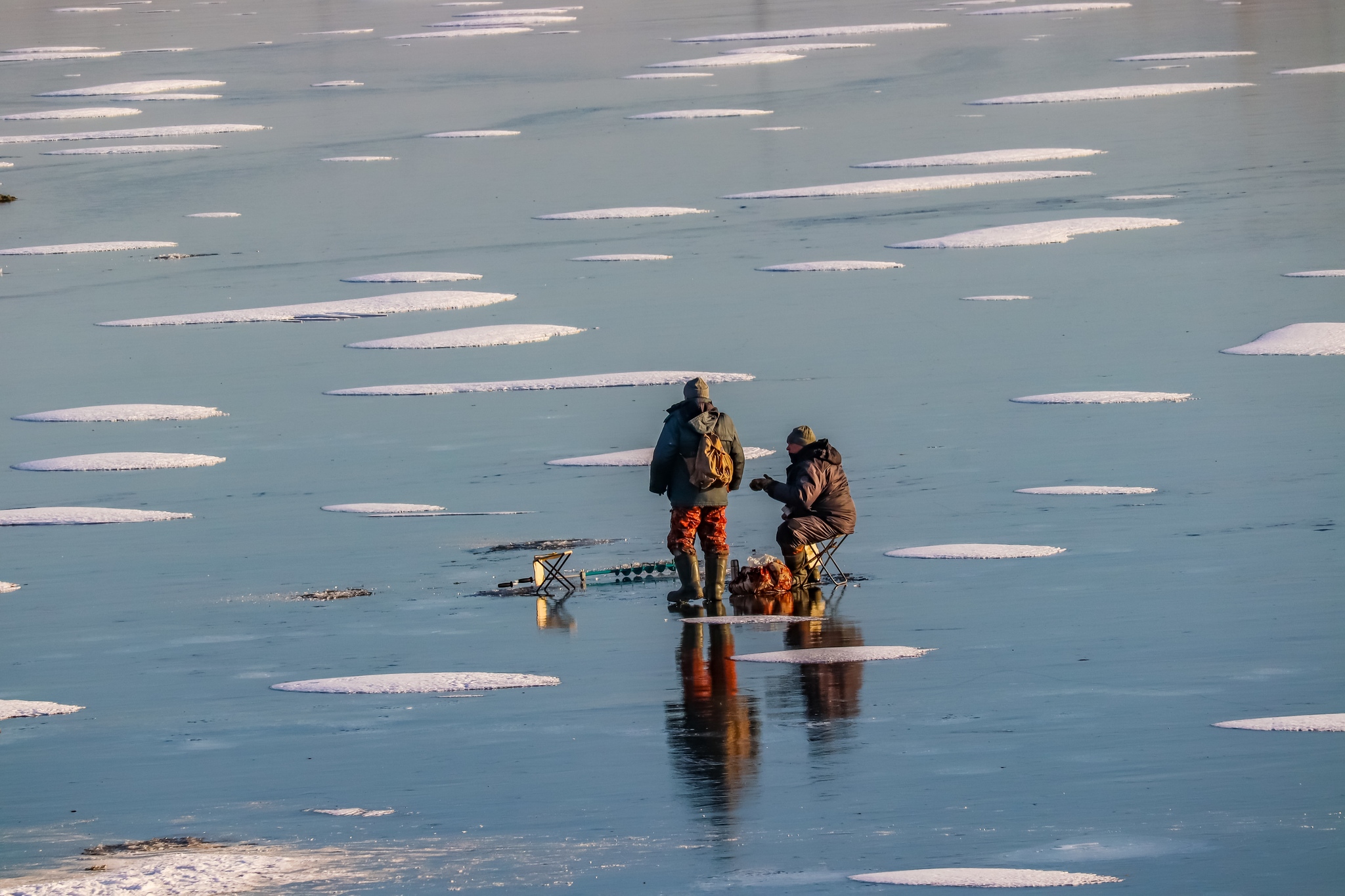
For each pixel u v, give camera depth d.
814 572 45.50
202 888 25.66
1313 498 51.44
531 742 32.75
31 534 56.78
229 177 192.50
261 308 110.62
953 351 84.12
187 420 77.12
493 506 57.44
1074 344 84.12
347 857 26.89
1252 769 29.03
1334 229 116.75
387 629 42.66
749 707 34.28
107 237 150.75
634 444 67.06
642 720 33.78
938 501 54.03
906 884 24.77
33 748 34.00
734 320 97.25
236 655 40.75
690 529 44.62
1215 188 142.12
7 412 80.94
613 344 91.75
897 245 123.56
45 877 26.59
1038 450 61.38
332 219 156.12
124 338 102.19
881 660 37.31
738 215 145.38
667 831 27.48
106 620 44.81
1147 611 40.12
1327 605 39.72
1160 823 26.72
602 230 140.38
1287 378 72.69
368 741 33.44
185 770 32.16
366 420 75.12
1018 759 30.19
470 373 85.44
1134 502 52.41
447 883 25.62
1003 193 148.75
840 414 70.44
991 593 42.84
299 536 54.41
